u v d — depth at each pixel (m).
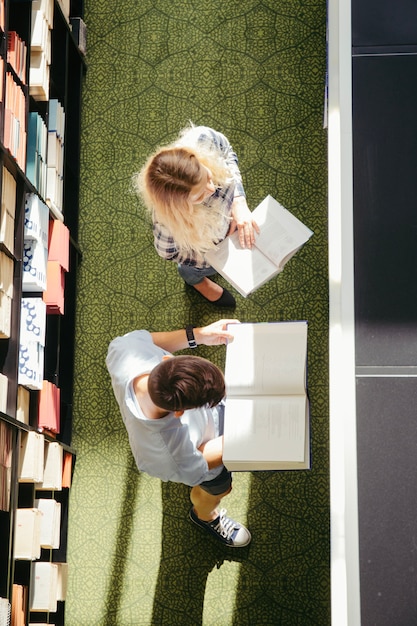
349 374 2.38
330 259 2.45
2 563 3.10
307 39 4.41
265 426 2.86
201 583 3.75
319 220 4.15
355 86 2.57
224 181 3.15
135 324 4.13
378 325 2.40
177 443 2.83
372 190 2.49
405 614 2.24
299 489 3.82
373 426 2.34
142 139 4.38
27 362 3.36
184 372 2.61
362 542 2.28
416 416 2.34
